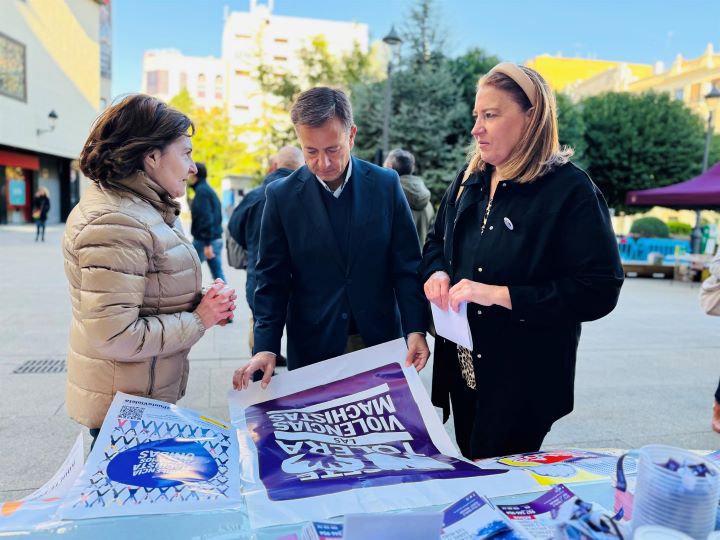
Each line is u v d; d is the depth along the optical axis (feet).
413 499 3.04
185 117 4.18
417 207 12.92
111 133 3.91
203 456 3.35
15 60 58.70
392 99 46.01
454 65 48.42
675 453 2.62
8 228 61.21
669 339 17.38
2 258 32.42
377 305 5.56
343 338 5.48
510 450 4.66
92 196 3.84
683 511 2.32
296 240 5.36
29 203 71.77
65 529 2.69
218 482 3.14
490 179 4.61
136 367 4.07
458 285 4.16
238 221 11.35
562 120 53.57
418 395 4.34
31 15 61.67
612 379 12.85
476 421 4.72
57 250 38.99
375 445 3.85
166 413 3.70
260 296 5.36
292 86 62.64
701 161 56.95
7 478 7.30
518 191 4.26
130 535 2.66
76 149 75.15
